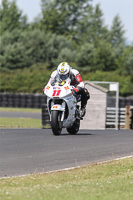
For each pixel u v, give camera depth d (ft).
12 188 66.80
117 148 113.50
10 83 611.47
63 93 129.29
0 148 107.34
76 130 145.89
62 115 131.23
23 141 120.26
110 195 63.05
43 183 71.36
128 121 236.02
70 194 62.75
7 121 224.94
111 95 317.63
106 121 237.86
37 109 406.21
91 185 70.03
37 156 97.50
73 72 136.56
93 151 107.04
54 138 128.67
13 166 86.17
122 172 82.79
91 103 229.66
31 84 609.01
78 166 87.40
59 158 96.02
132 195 63.62
